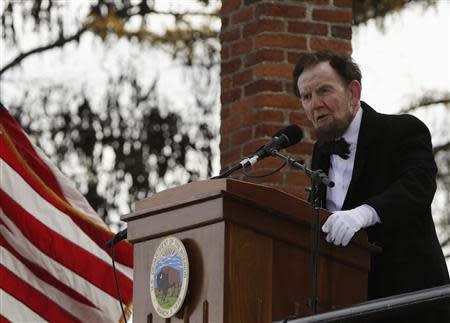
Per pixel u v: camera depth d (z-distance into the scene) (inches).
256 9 761.0
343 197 505.4
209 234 443.8
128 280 696.4
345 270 467.2
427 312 482.0
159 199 464.4
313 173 466.6
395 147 501.4
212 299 439.2
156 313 456.4
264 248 446.3
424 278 489.1
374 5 1180.5
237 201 441.1
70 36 1275.8
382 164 501.0
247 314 439.5
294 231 452.4
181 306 444.5
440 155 1222.9
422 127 506.3
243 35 766.5
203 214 445.1
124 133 1272.1
